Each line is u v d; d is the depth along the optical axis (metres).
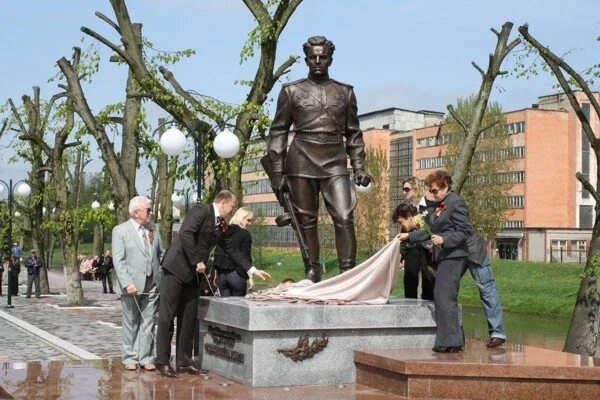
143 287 9.49
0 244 35.22
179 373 9.12
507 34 18.38
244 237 10.98
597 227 18.62
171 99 18.20
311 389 8.20
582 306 18.66
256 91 18.50
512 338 28.25
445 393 7.76
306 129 10.22
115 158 22.88
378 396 7.87
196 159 16.39
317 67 10.27
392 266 9.03
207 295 10.20
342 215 10.05
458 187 18.44
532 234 61.72
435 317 8.70
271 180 10.42
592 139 19.02
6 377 8.91
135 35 19.58
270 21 18.06
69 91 23.30
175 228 34.12
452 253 8.52
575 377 7.69
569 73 18.42
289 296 8.87
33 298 32.44
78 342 16.98
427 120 88.50
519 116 66.44
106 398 7.72
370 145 80.69
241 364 8.50
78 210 26.00
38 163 33.50
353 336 8.62
